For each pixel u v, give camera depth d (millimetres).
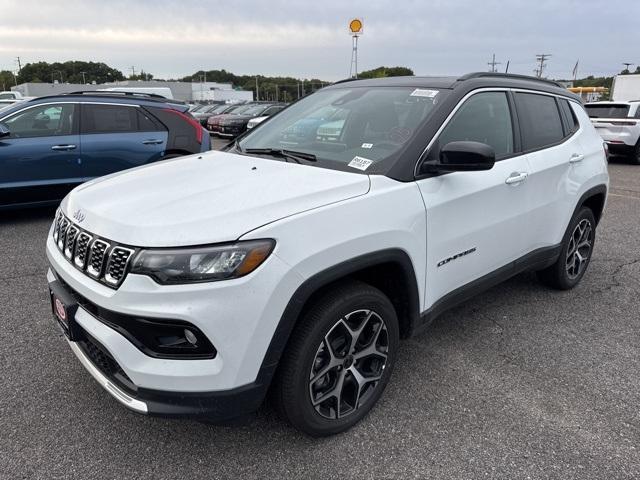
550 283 4285
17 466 2297
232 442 2480
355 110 3201
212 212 2135
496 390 2938
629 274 4855
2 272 4730
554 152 3701
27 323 3674
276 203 2207
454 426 2619
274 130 3549
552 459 2398
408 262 2572
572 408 2785
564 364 3232
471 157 2506
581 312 3984
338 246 2230
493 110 3268
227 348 2014
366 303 2443
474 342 3488
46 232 6125
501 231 3229
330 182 2439
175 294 1955
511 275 3512
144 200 2346
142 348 2043
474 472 2314
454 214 2824
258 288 2020
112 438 2494
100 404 2748
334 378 2469
